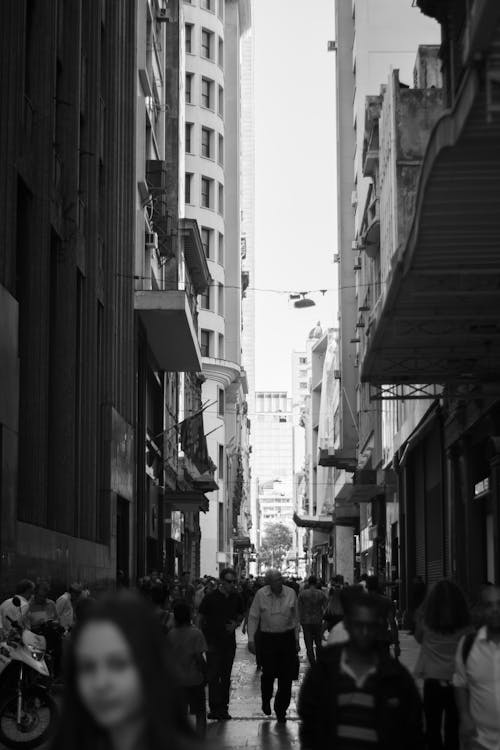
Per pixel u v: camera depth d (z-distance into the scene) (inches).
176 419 2201.0
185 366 1788.9
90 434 1069.8
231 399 3919.8
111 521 1173.1
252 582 2022.6
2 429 681.6
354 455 2655.0
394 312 748.0
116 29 1250.6
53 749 91.4
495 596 267.7
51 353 940.0
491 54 414.6
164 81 1943.9
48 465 927.7
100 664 89.7
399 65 2381.9
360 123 2369.6
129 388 1353.3
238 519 4429.1
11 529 695.7
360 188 2359.7
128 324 1360.7
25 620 552.1
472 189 514.6
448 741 355.6
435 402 1325.0
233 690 810.2
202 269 2458.2
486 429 1107.9
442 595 355.6
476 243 590.6
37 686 482.3
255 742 513.7
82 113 1059.9
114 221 1221.1
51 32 869.8
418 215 551.8
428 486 1537.9
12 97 728.3
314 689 213.0
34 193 829.2
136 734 89.0
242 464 4872.0
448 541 1330.0
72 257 959.0
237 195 3821.4
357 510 2874.0
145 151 1643.7
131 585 1216.8
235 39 3887.8
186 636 474.3
